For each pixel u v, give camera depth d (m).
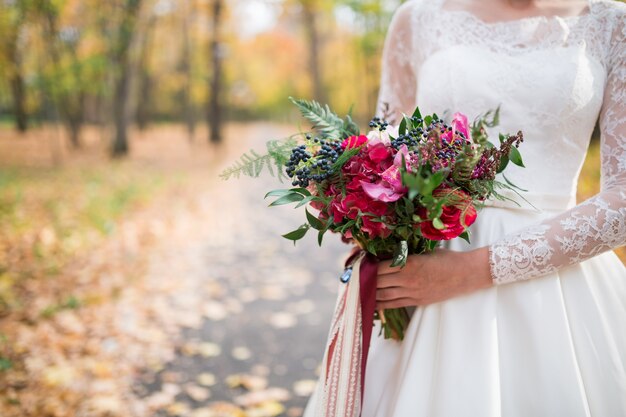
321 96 24.69
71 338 3.35
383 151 1.11
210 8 20.42
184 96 29.38
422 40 1.42
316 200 1.17
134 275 4.66
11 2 10.67
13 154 14.36
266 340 3.57
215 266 5.20
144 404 2.73
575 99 1.24
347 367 1.25
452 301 1.22
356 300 1.25
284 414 2.71
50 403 2.64
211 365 3.19
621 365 1.21
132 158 15.10
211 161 15.26
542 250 1.13
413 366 1.23
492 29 1.33
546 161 1.28
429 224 1.08
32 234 5.58
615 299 1.27
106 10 14.08
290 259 5.58
